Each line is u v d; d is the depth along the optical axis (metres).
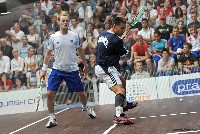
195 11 13.23
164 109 7.15
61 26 6.44
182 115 6.11
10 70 13.25
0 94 11.36
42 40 13.95
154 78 10.58
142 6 14.01
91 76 11.77
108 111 7.90
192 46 12.21
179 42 12.36
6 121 8.38
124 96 5.98
